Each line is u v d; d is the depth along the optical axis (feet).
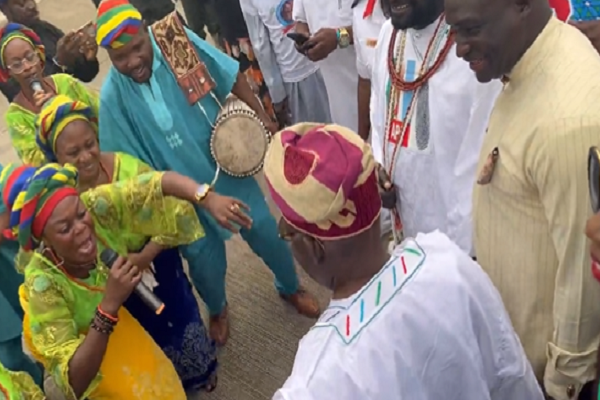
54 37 11.82
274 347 10.46
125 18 7.70
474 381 4.44
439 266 4.33
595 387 5.08
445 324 4.20
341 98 11.19
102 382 7.04
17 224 6.15
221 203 7.48
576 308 5.02
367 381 3.95
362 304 4.18
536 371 5.98
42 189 6.04
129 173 7.91
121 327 7.16
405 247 4.48
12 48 9.15
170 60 8.36
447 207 7.30
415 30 6.84
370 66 9.11
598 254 4.07
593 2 6.35
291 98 12.46
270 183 4.14
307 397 3.89
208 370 9.62
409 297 4.18
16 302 8.08
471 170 6.90
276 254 9.92
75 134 7.31
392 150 7.56
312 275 4.44
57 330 6.53
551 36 4.84
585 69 4.67
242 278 11.75
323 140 4.03
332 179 3.90
